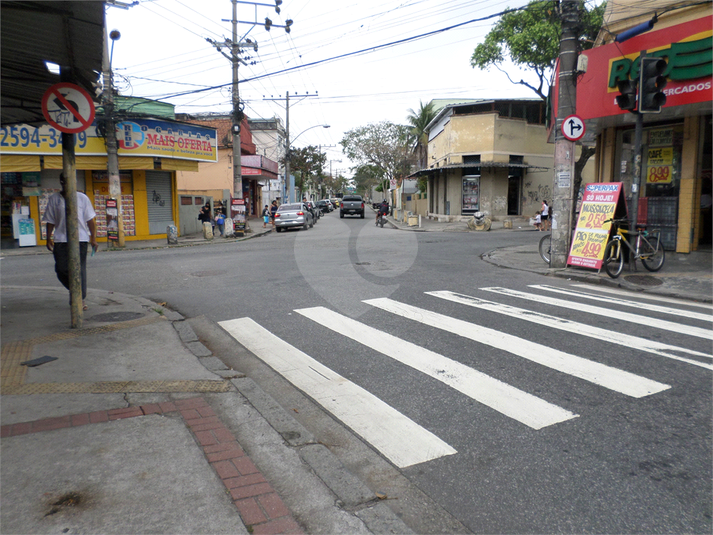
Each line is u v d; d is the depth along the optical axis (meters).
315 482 2.94
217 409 3.86
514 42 20.88
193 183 36.00
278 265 11.99
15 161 19.33
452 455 3.28
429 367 4.84
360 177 93.25
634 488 2.88
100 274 11.05
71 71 6.14
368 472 3.11
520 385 4.37
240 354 5.38
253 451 3.27
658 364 4.83
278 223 27.66
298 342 5.73
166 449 3.16
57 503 2.58
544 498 2.81
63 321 6.29
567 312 6.96
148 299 8.05
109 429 3.40
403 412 3.91
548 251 11.67
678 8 10.52
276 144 49.19
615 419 3.72
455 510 2.73
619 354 5.13
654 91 9.19
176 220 24.03
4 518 2.46
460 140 30.11
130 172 21.84
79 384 4.19
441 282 9.35
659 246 10.15
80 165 20.41
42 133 19.59
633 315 6.80
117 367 4.67
